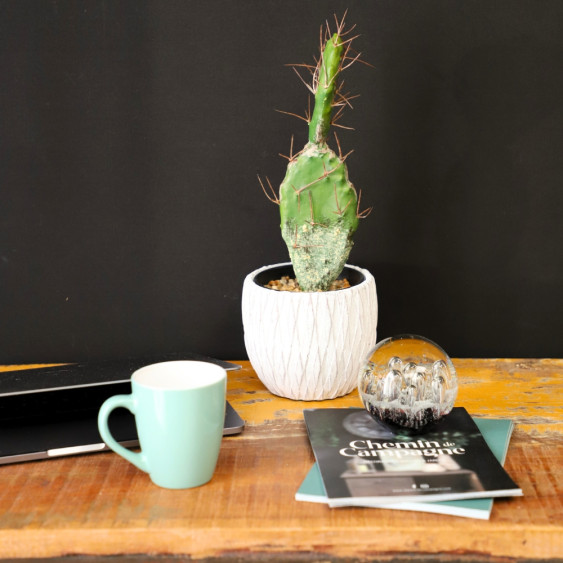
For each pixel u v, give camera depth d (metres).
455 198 1.13
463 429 0.86
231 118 1.10
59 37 1.07
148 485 0.78
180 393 0.73
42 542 0.70
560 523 0.70
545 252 1.14
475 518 0.71
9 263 1.15
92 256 1.15
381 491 0.72
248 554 0.70
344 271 1.07
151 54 1.08
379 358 0.86
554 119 1.10
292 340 0.94
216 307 1.17
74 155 1.11
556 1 1.06
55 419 0.90
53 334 1.17
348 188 0.94
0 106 1.09
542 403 0.97
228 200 1.13
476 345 1.18
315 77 1.00
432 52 1.08
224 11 1.07
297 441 0.87
